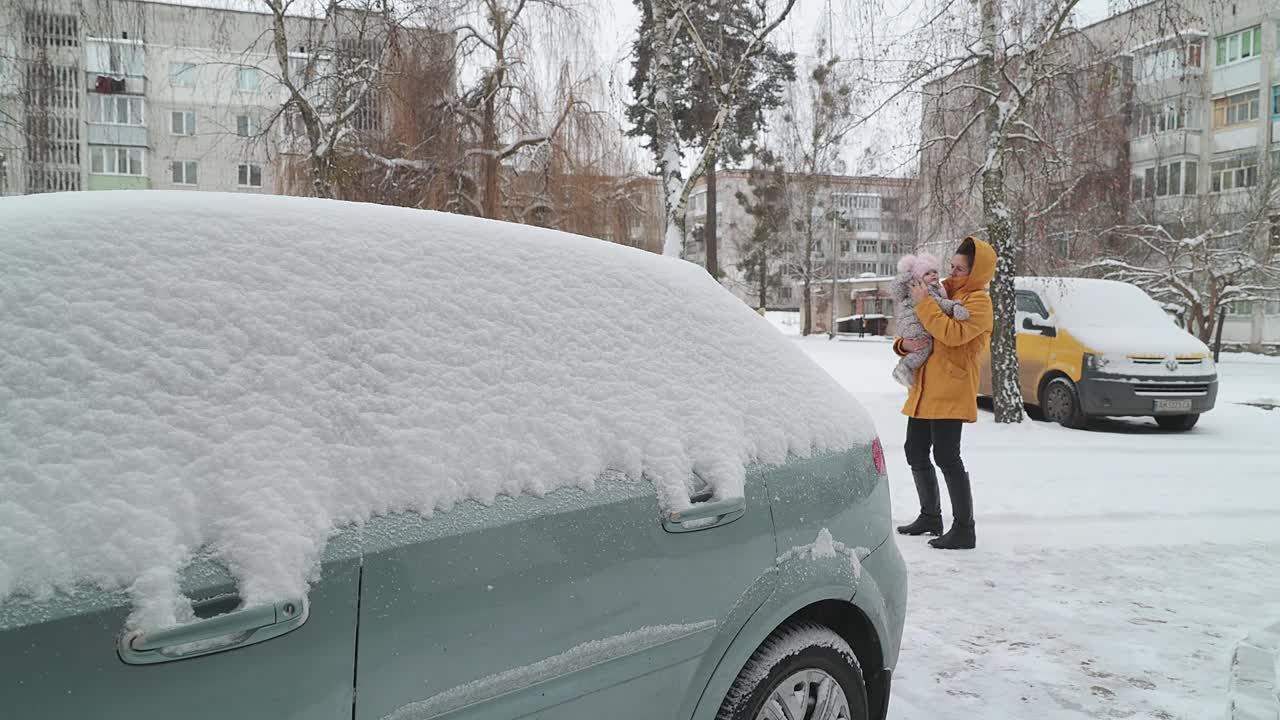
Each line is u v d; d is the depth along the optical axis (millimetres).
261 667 1332
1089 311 10750
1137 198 24812
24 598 1179
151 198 1688
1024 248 12789
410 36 13195
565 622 1729
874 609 2480
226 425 1454
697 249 61969
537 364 1927
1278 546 5273
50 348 1377
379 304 1762
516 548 1673
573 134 15625
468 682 1571
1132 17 10375
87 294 1460
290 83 10930
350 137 12625
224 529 1371
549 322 2021
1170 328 10570
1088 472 7477
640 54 12359
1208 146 37219
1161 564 4898
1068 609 4141
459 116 14328
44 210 1569
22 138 13281
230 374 1508
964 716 3012
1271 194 25734
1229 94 36875
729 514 2068
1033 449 8617
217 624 1280
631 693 1852
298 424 1528
